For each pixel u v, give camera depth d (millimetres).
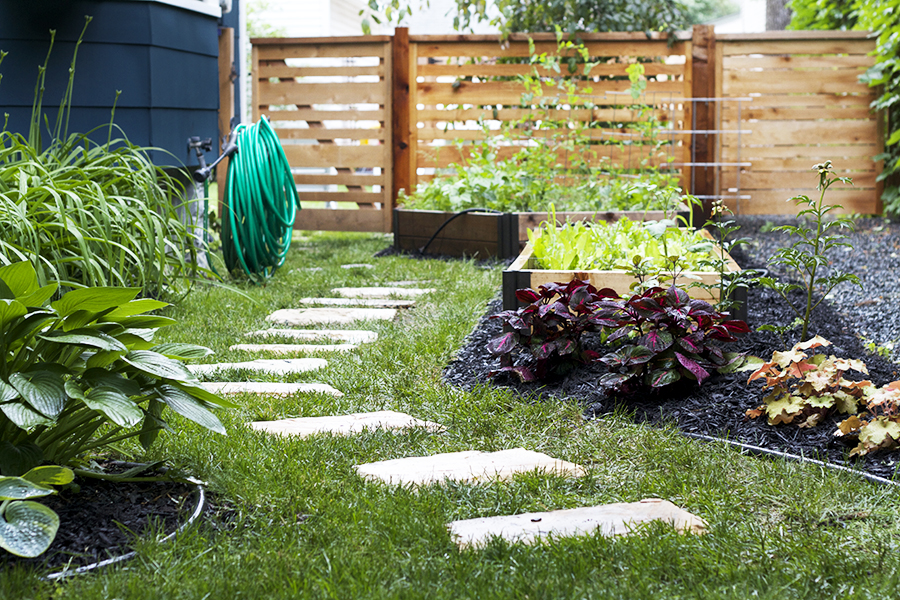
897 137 7371
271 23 13773
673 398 2934
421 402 2961
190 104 5781
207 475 2168
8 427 1929
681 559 1781
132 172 4211
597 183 6738
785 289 3340
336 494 2121
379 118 8094
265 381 3211
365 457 2445
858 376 3053
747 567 1761
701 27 7680
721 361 2982
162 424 2018
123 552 1786
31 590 1591
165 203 4379
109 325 1891
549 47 7879
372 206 8336
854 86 7688
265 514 2006
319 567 1732
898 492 2145
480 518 2023
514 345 3117
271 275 5680
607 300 3070
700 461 2385
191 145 5465
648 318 2928
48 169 4164
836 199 7910
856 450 2387
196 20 5816
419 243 6762
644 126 7160
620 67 7793
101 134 5250
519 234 6137
